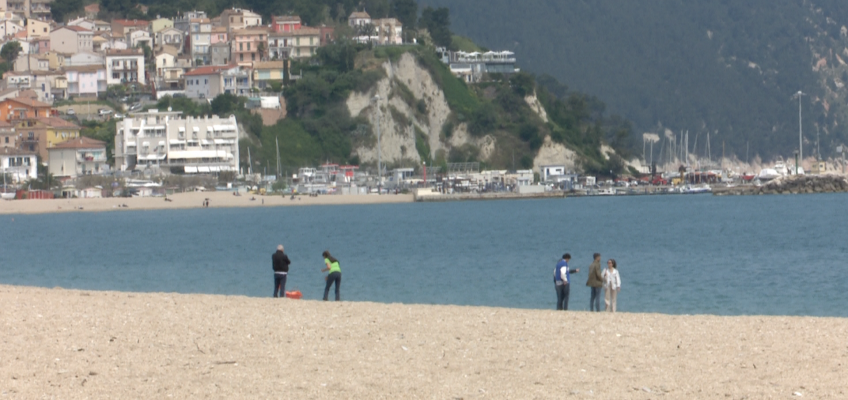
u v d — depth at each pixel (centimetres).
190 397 3841
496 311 6012
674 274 11106
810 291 9400
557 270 6469
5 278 11638
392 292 9512
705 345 4772
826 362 4347
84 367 4297
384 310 5956
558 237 18100
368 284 10269
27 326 5200
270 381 4072
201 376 4153
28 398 3806
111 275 11881
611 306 6425
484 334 5088
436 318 5619
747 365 4319
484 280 10600
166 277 11431
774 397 3797
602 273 6750
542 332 5150
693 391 3906
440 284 10212
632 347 4738
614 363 4394
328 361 4438
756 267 11931
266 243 17250
